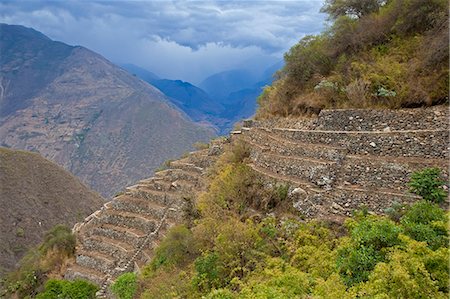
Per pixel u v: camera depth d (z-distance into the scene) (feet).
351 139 54.90
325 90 65.98
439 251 31.22
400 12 66.18
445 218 36.88
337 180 51.90
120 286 69.72
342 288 32.01
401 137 50.34
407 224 37.06
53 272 109.40
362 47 69.41
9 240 224.12
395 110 53.98
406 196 44.21
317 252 40.09
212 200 64.59
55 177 304.91
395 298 28.12
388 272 29.55
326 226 46.14
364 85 59.88
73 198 295.69
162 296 52.21
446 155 46.34
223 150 91.35
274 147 66.23
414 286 27.81
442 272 30.19
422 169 46.01
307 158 57.88
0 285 130.21
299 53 77.46
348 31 71.92
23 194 268.21
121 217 99.71
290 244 45.93
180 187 92.79
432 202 42.37
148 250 83.35
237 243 49.32
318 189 52.01
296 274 35.53
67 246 113.80
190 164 102.17
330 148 55.42
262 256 46.50
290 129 67.05
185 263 60.49
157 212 92.73
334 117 59.62
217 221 57.88
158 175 112.37
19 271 129.90
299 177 56.65
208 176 82.58
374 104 58.18
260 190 58.85
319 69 73.00
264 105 91.71
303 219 50.01
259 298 33.04
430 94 53.01
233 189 61.82
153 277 63.82
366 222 38.78
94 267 91.86
